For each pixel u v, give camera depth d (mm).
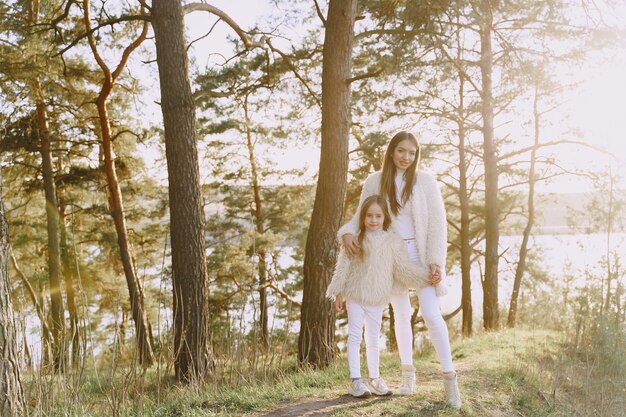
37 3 12969
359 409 3945
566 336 8039
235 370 5090
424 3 8586
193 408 4188
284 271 19281
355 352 4246
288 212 20734
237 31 8555
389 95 14164
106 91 13781
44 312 4312
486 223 14898
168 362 4797
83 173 16828
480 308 16969
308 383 4848
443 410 3957
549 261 17781
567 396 5328
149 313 18188
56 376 4305
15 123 14797
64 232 17859
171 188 6996
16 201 19109
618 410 5180
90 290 18891
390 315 16438
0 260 3670
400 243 4055
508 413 4453
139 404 3980
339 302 4266
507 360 6117
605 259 8523
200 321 6809
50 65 11789
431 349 7332
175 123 6988
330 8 7402
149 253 20297
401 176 4164
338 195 7266
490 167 14828
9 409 3646
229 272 18953
